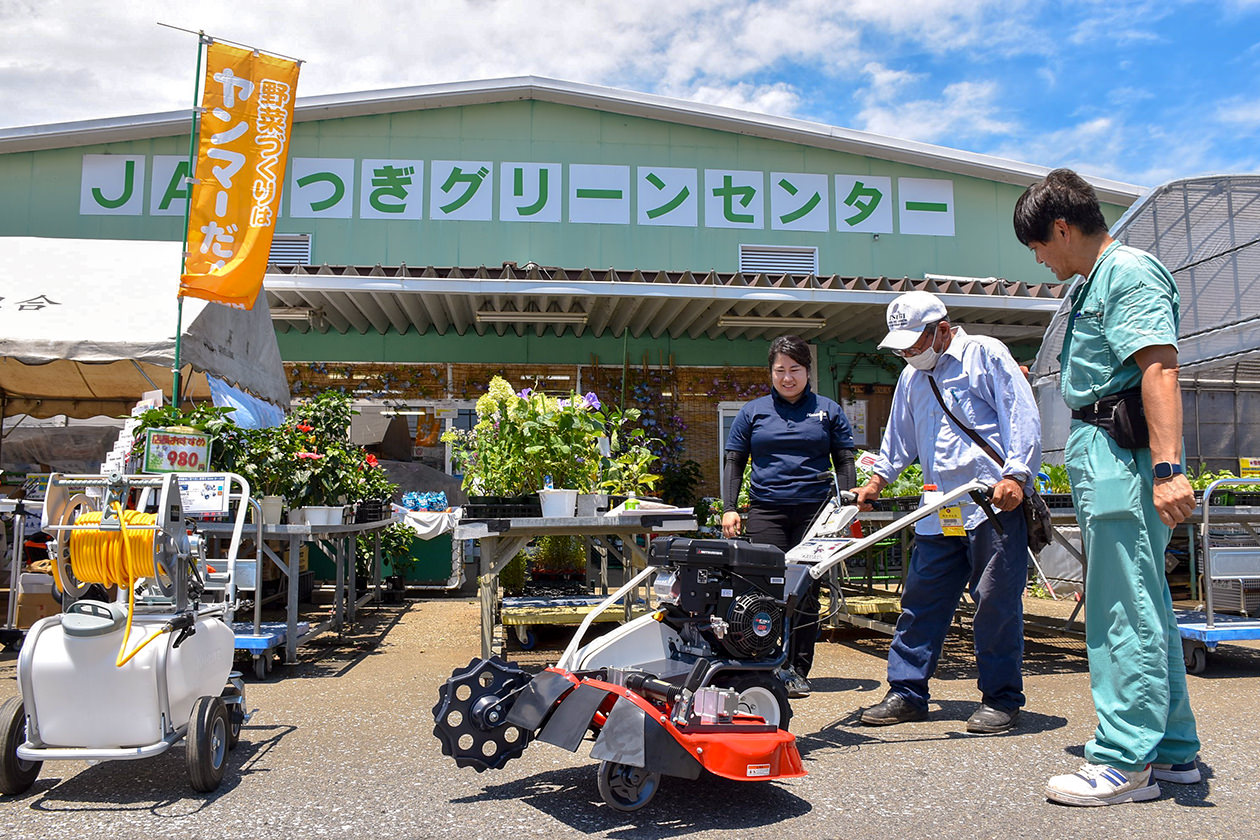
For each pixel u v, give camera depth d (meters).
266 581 6.79
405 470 8.74
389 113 10.54
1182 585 7.35
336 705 3.81
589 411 5.54
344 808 2.50
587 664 2.80
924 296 3.48
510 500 4.80
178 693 2.63
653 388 10.48
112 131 10.09
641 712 2.36
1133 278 2.58
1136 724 2.56
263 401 7.84
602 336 10.48
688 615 2.90
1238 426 8.98
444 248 10.45
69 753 2.51
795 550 3.30
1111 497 2.62
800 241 10.99
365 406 10.12
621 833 2.31
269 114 6.49
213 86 6.40
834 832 2.32
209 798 2.59
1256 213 6.70
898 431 3.73
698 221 10.84
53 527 2.60
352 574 6.09
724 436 10.54
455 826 2.35
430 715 3.62
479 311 9.35
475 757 2.59
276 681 4.36
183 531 2.75
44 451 9.31
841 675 4.56
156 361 5.90
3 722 2.56
